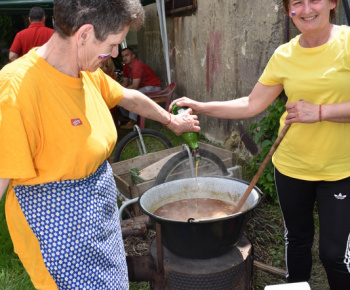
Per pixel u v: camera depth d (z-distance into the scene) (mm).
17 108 1478
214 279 2260
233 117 2637
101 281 1775
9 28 12422
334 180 2176
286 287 1432
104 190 1780
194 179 2719
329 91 2086
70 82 1626
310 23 2029
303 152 2232
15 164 1479
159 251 2293
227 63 5387
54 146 1598
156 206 2602
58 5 1493
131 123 7316
